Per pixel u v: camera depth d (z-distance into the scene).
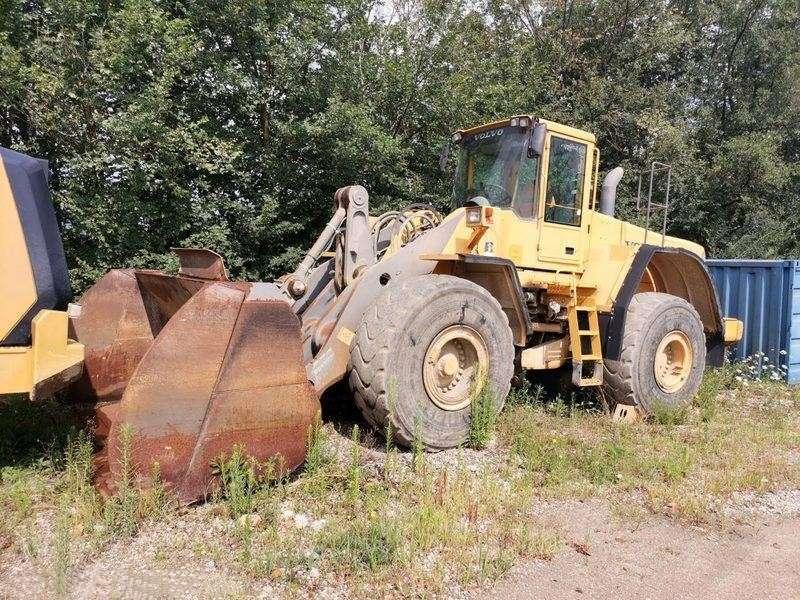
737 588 3.13
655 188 14.48
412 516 3.44
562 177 5.78
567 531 3.61
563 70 15.36
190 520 3.34
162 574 2.86
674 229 15.87
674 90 16.25
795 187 17.17
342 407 5.38
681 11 17.08
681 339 6.39
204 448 3.46
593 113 14.66
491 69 11.87
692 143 15.93
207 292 3.52
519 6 15.60
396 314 4.41
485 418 4.72
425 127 11.21
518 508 3.77
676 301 6.37
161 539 3.14
